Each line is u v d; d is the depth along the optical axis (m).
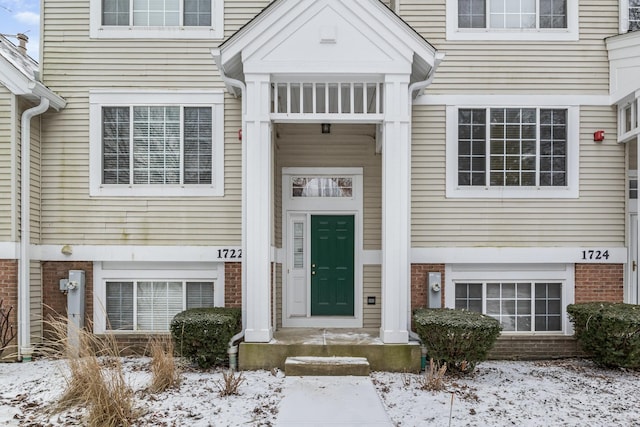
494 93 8.27
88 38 8.26
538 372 7.06
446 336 6.46
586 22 8.30
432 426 4.94
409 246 7.25
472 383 6.39
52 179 8.21
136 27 8.26
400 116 7.02
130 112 8.26
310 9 7.00
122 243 8.19
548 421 5.09
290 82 7.21
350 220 8.89
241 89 7.34
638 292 7.64
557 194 8.24
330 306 8.84
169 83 8.27
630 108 8.05
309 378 6.38
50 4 8.27
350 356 6.82
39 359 7.75
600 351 7.08
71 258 8.16
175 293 8.37
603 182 8.27
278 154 8.74
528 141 8.29
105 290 8.29
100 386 4.97
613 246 8.24
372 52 7.04
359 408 5.38
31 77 7.57
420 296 8.16
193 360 6.96
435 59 7.05
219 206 8.23
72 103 8.25
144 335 8.11
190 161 8.29
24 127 7.73
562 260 8.20
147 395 5.75
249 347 6.83
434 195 8.23
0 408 5.44
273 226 7.91
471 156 8.31
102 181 8.25
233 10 8.27
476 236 8.22
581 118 8.29
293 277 8.87
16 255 7.60
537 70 8.28
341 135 8.80
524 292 8.37
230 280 8.20
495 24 8.34
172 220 8.21
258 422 5.01
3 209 7.58
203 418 5.09
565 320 8.24
